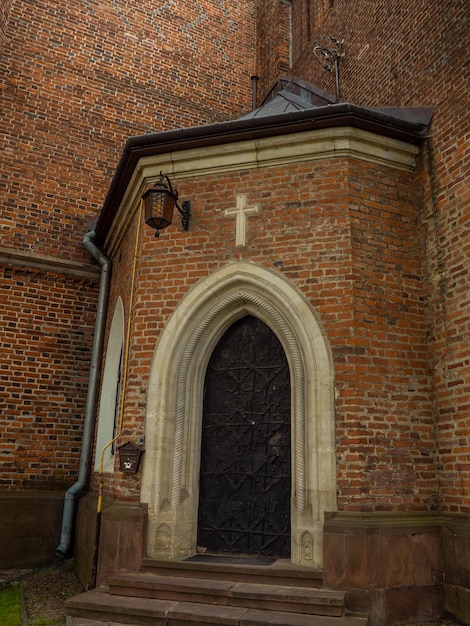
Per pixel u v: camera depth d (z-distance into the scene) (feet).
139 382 19.99
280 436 19.52
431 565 17.07
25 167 30.60
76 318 29.37
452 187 19.42
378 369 18.30
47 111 32.22
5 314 27.78
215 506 19.63
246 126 20.40
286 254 19.72
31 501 25.98
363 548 16.10
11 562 25.05
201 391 20.45
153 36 37.81
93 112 33.76
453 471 17.69
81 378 28.76
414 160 21.24
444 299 19.07
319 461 17.49
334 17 31.73
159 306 20.57
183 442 19.48
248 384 20.38
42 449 27.12
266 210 20.44
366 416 17.67
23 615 18.25
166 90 37.04
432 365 19.17
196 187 21.62
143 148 21.79
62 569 24.61
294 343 19.12
